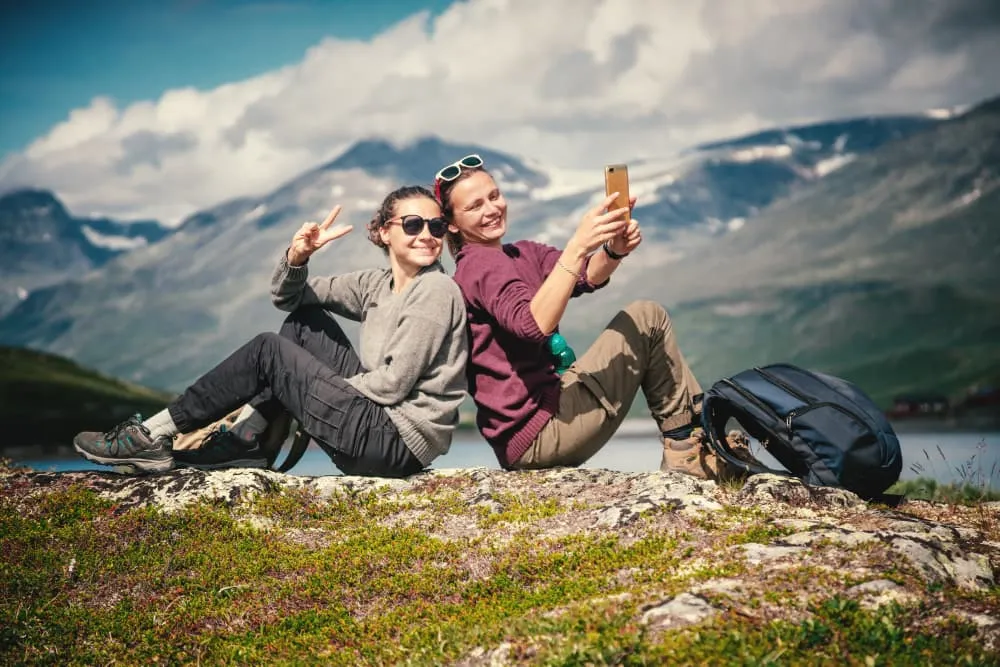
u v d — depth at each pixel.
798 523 4.88
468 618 4.45
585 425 5.98
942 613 3.91
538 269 6.38
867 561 4.35
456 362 5.93
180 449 6.22
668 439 6.12
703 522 5.07
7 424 97.94
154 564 5.33
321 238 5.99
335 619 4.73
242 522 5.73
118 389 126.00
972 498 6.63
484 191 6.02
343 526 5.73
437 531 5.55
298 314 6.33
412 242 5.95
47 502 5.85
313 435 5.94
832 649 3.61
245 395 6.00
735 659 3.50
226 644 4.57
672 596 4.08
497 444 6.15
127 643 4.62
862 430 5.35
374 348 6.03
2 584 5.08
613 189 5.32
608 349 5.96
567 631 3.90
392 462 6.02
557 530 5.34
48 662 4.46
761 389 5.63
